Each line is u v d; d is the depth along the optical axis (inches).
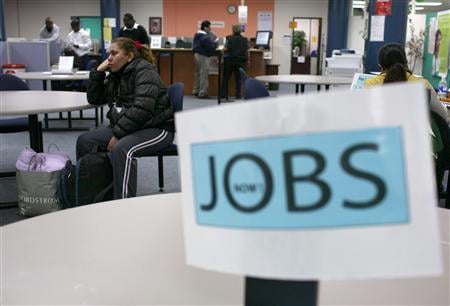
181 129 16.2
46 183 108.2
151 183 142.8
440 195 114.2
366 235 14.1
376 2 192.9
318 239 14.5
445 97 134.1
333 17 483.2
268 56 476.7
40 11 535.2
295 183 14.6
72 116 257.3
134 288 25.0
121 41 108.6
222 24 529.7
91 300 23.7
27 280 25.8
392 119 13.8
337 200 14.3
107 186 102.2
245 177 15.1
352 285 25.8
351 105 14.1
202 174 15.9
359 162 14.1
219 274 26.5
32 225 34.0
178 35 533.6
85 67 270.8
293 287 15.7
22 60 245.9
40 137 122.4
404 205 13.9
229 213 15.5
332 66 221.0
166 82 372.2
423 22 206.7
